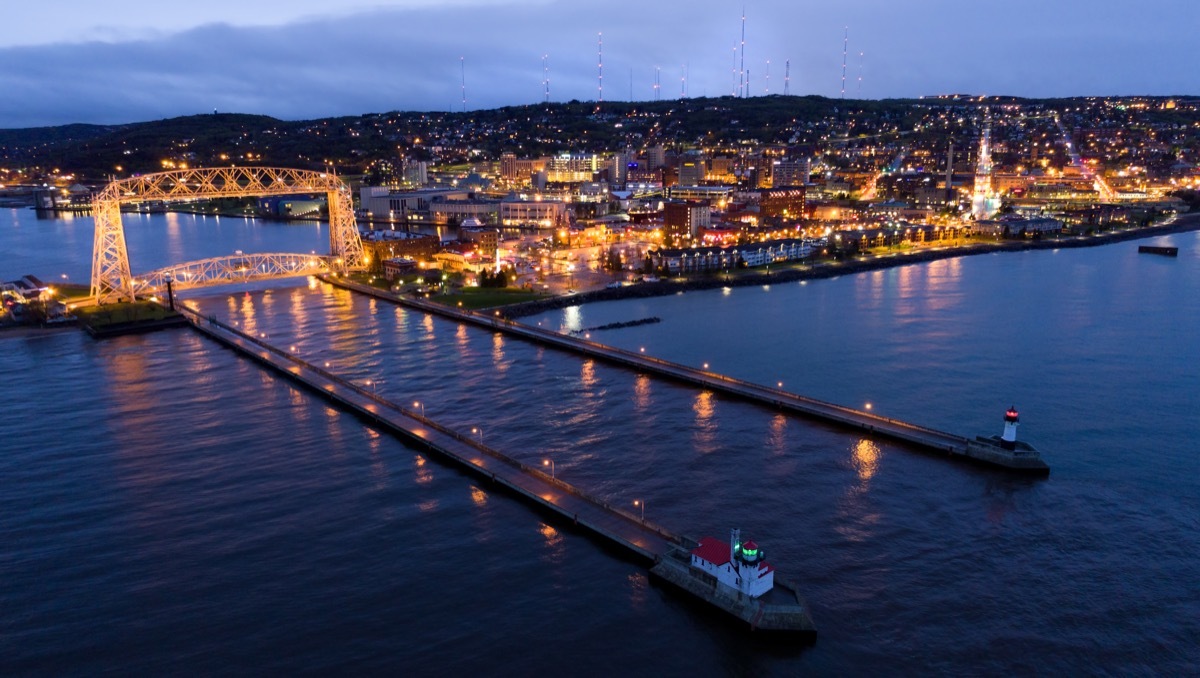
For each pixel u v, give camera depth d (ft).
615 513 367.66
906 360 634.84
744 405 531.91
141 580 321.73
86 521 372.38
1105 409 516.73
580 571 328.29
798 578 315.78
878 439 466.29
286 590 314.14
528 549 345.92
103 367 639.76
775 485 403.13
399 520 372.58
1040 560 330.54
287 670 266.77
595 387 575.38
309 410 533.14
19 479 419.33
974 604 299.58
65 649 278.46
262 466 436.76
